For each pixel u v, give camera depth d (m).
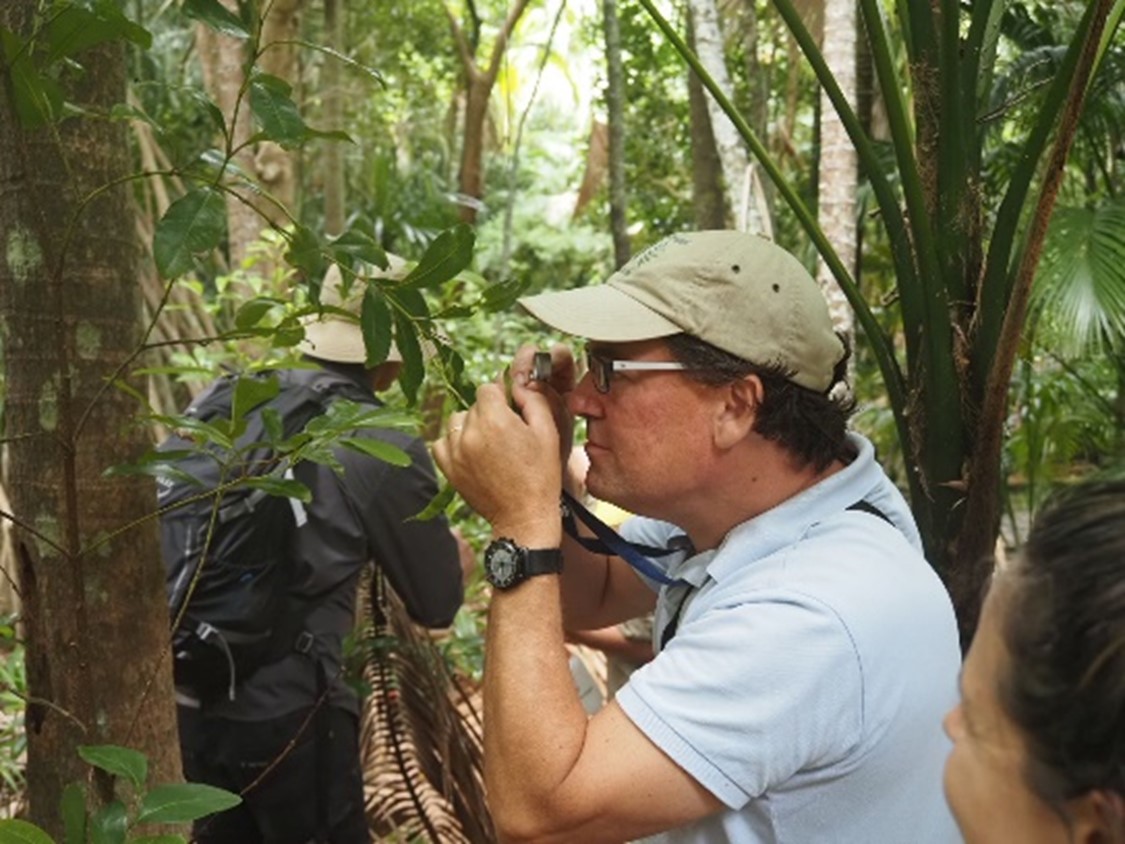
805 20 3.58
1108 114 3.50
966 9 2.18
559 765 1.29
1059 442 4.09
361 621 2.76
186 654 2.26
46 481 1.51
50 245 1.29
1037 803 0.66
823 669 1.26
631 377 1.39
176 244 1.24
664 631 1.53
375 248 1.37
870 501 1.44
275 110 1.25
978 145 1.86
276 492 1.37
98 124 1.49
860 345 4.38
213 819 2.44
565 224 10.22
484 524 4.49
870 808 1.30
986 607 0.71
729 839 1.32
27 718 1.55
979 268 1.83
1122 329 2.96
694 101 4.89
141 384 1.56
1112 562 0.63
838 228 3.03
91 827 1.23
